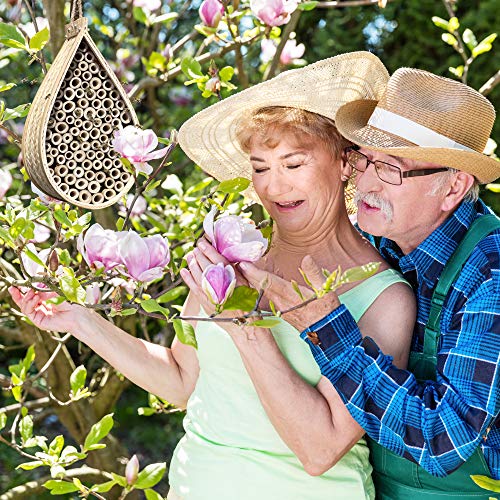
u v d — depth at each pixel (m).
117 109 1.56
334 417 1.60
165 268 1.70
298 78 1.67
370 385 1.53
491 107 1.68
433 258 1.63
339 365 1.54
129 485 1.69
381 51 4.57
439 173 1.61
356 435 1.61
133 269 1.41
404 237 1.68
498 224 1.65
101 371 3.04
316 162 1.73
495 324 1.52
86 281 1.47
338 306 1.55
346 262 1.80
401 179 1.61
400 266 1.74
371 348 1.55
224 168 1.99
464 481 1.67
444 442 1.48
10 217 1.69
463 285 1.58
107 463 2.83
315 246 1.81
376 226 1.65
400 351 1.67
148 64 2.59
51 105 1.48
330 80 1.71
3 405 4.65
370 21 4.52
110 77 1.55
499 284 1.54
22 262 1.57
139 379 1.91
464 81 2.59
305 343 1.71
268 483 1.70
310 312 1.54
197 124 1.83
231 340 1.76
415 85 1.66
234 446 1.74
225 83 2.14
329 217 1.78
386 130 1.65
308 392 1.60
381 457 1.76
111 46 3.69
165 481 4.42
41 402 2.78
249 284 1.56
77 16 1.56
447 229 1.64
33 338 2.73
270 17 2.01
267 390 1.58
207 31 2.12
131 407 5.12
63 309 1.81
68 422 2.82
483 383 1.50
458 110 1.63
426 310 1.67
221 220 1.49
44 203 1.70
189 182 3.50
